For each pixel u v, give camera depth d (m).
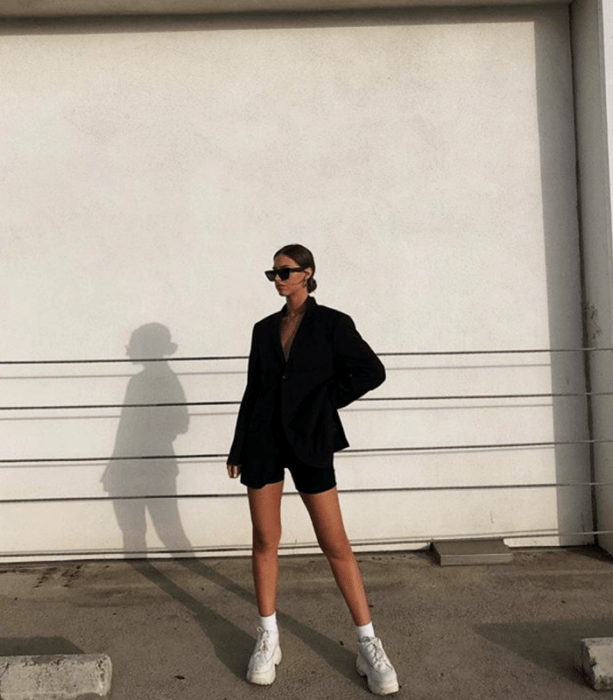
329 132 3.69
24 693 2.18
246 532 3.68
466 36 3.71
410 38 3.71
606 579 3.20
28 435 3.66
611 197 3.33
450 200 3.69
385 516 3.69
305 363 2.30
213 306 3.66
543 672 2.37
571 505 3.70
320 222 3.67
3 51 3.68
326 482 2.30
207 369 3.67
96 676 2.22
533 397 3.69
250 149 3.68
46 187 3.66
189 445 3.68
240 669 2.43
